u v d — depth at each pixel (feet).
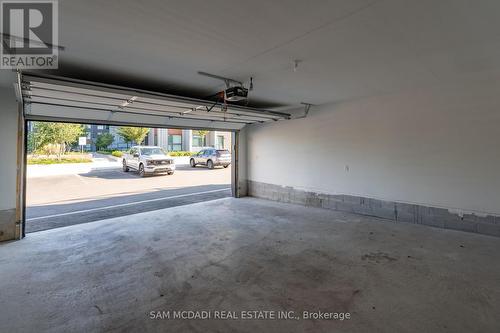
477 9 6.66
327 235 13.39
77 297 7.86
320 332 6.27
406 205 15.48
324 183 19.52
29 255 11.07
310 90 14.98
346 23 7.35
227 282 8.71
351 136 17.78
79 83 10.12
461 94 13.20
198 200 23.16
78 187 29.53
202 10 6.59
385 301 7.49
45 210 19.40
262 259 10.51
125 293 8.08
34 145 49.88
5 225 12.85
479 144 12.88
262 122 23.72
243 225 15.38
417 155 14.90
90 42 8.34
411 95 14.92
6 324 6.59
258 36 8.11
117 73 11.39
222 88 13.94
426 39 8.46
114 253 11.28
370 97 16.70
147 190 27.99
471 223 13.29
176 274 9.32
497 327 6.34
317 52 9.39
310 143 20.25
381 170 16.44
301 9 6.59
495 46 9.08
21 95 11.20
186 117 19.33
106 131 101.55
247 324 6.58
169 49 8.98
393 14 6.88
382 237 12.92
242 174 25.16
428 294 7.81
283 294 7.95
